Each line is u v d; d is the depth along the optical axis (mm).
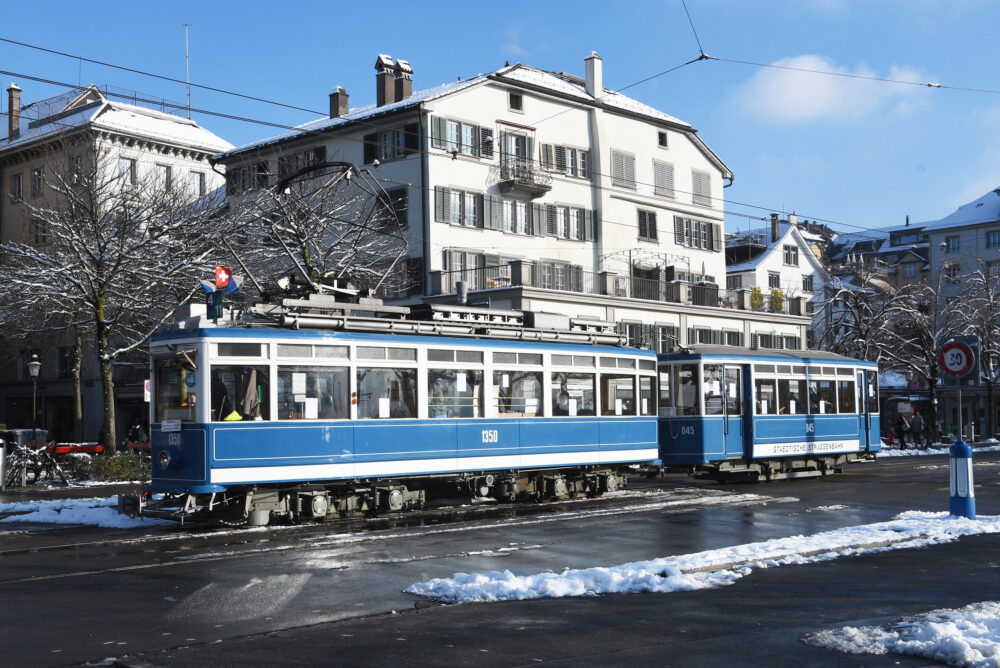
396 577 11125
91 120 46844
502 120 44188
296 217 33250
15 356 48625
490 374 19047
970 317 56500
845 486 24016
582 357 20953
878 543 13242
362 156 43438
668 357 24375
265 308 16656
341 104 49219
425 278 40906
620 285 45875
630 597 9734
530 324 20750
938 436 53125
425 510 18594
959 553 12695
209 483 15297
